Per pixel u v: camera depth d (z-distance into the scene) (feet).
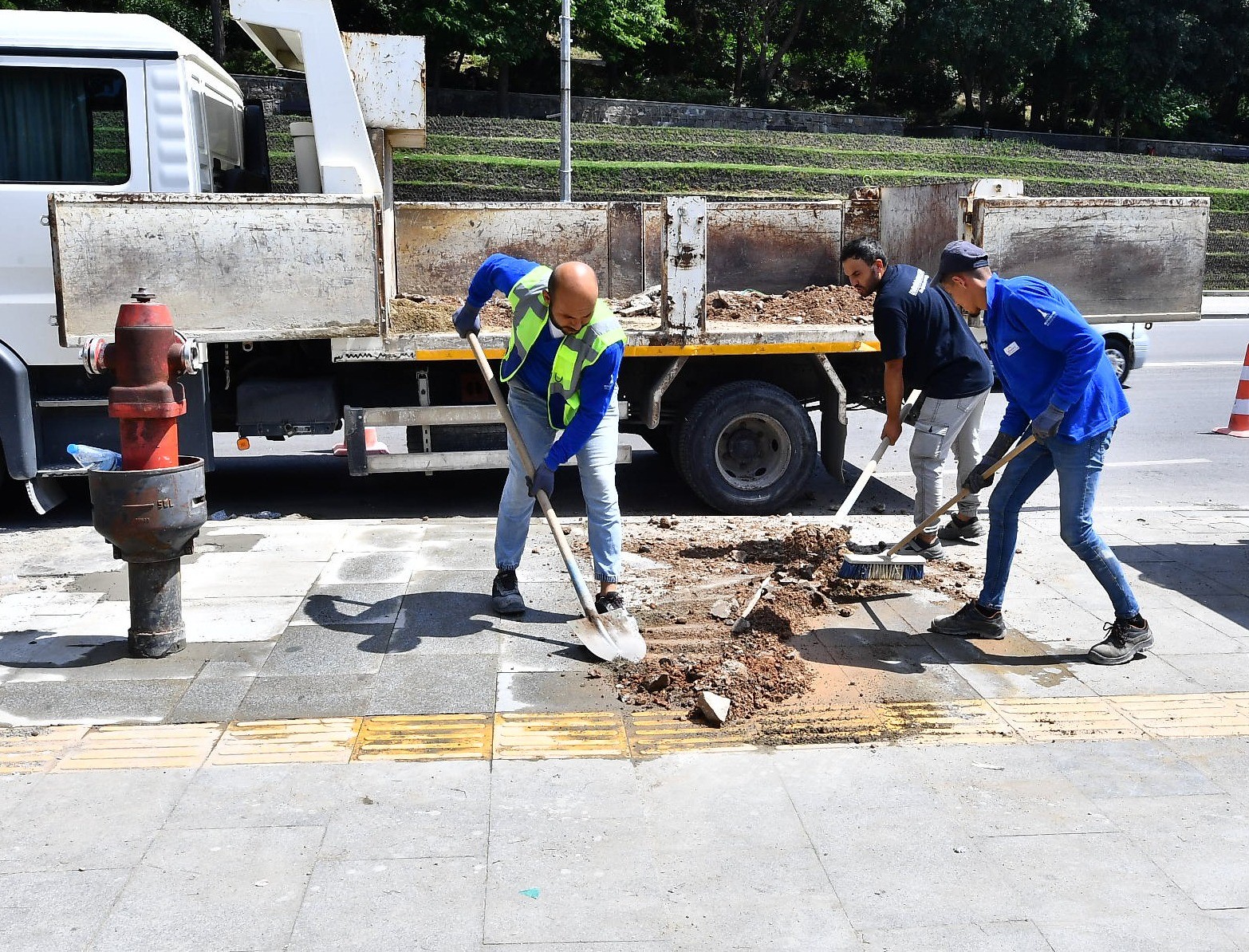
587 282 13.15
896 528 22.12
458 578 17.75
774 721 12.58
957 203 24.30
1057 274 23.81
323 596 16.72
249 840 9.86
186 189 20.80
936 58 142.00
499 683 13.50
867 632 15.64
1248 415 33.40
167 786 10.84
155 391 13.32
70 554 19.30
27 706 12.70
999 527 14.90
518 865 9.50
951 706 13.05
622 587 17.42
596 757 11.61
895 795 10.82
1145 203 23.84
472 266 27.40
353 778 11.05
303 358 22.21
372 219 20.11
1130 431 33.96
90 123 20.33
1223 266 101.65
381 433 33.24
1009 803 10.68
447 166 90.58
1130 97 141.38
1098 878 9.40
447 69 116.67
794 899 9.05
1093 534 14.30
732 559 19.16
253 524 21.59
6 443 20.15
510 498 15.65
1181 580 17.97
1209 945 8.49
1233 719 12.68
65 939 8.44
